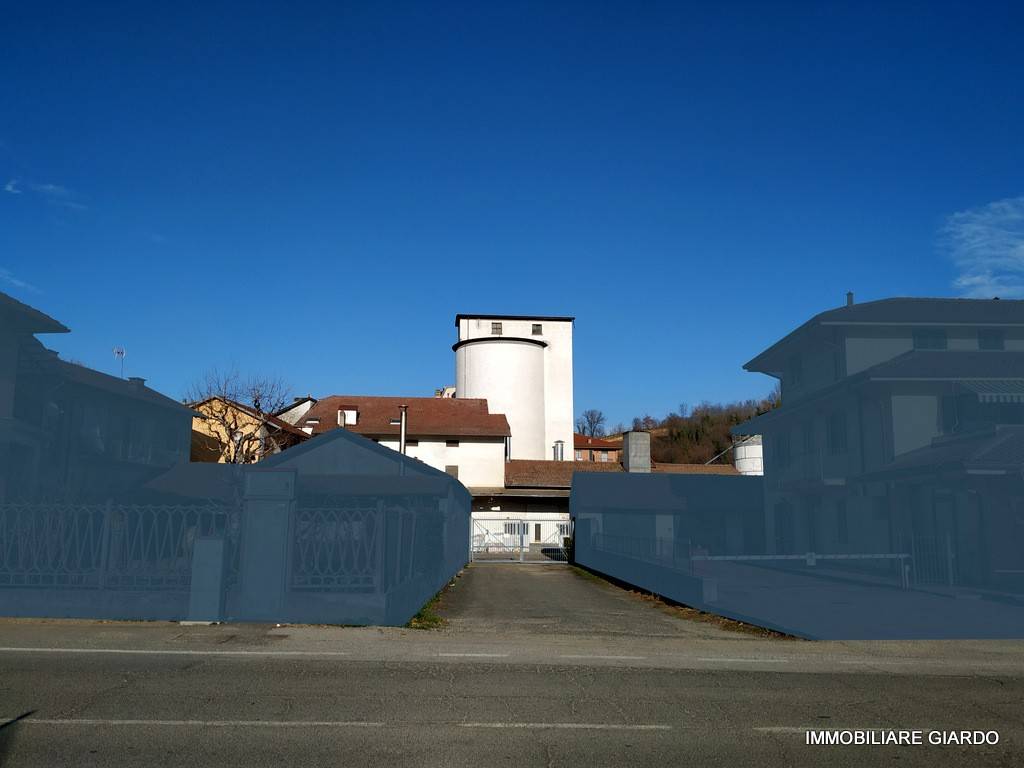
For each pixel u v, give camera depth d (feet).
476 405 189.57
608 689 27.25
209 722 21.70
